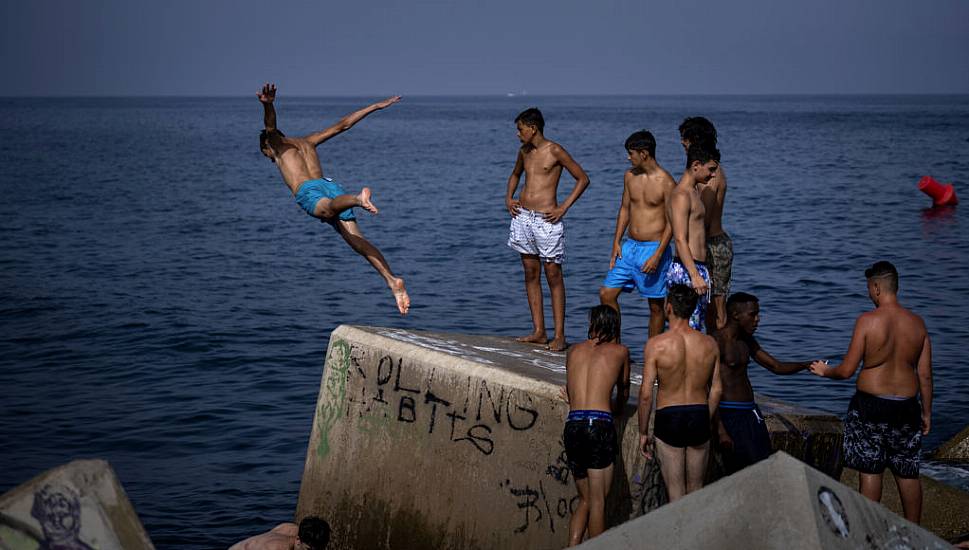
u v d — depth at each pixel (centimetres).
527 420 798
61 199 4362
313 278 2564
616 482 760
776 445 769
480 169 6200
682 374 694
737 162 6419
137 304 2220
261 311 2166
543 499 784
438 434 863
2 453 1311
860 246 2939
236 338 1925
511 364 875
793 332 1886
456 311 2161
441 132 12575
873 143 8506
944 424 1358
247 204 4250
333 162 6962
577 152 7850
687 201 820
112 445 1348
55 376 1673
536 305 1065
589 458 704
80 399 1545
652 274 905
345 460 939
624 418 759
